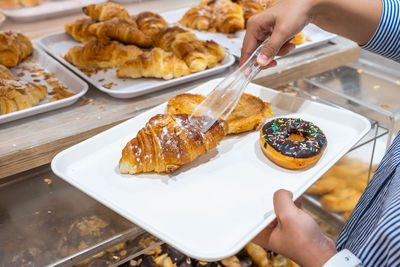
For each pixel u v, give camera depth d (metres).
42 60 1.08
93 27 1.15
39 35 1.19
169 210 0.74
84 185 0.76
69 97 0.92
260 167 0.81
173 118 0.80
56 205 0.85
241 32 1.26
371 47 0.80
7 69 1.00
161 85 0.97
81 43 1.18
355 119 0.86
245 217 0.73
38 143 0.83
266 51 0.78
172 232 0.71
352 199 1.08
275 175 0.79
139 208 0.74
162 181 0.78
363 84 1.13
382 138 1.02
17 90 0.90
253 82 1.00
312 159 0.79
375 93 1.10
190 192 0.76
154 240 0.84
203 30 1.26
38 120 0.89
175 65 1.01
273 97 0.93
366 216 0.71
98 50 1.07
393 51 0.79
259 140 0.86
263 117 0.87
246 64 0.82
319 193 1.09
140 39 1.14
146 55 1.03
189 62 1.04
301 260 0.68
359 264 0.64
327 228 1.10
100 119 0.90
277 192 0.71
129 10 1.30
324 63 1.12
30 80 1.01
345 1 0.77
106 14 1.19
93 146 0.81
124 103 0.95
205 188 0.77
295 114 0.91
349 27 0.79
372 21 0.77
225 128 0.83
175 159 0.77
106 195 0.75
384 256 0.63
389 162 0.73
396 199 0.64
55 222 0.82
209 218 0.73
